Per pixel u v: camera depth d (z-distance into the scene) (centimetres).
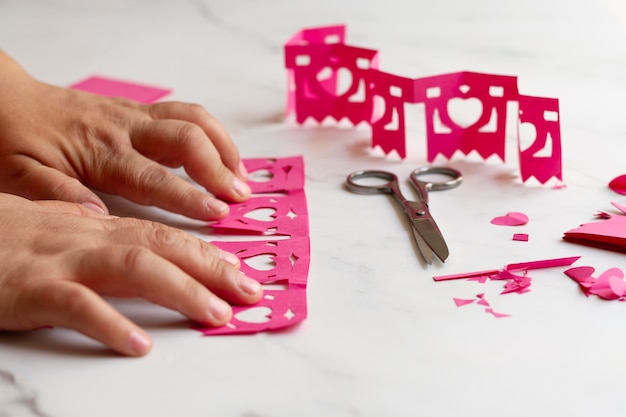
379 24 138
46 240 72
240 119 110
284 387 63
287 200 89
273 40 135
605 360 64
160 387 64
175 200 85
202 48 133
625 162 94
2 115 93
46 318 67
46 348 68
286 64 106
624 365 64
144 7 150
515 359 65
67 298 66
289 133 106
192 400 62
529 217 84
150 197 86
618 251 77
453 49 127
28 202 78
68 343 68
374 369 64
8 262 70
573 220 83
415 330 68
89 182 90
